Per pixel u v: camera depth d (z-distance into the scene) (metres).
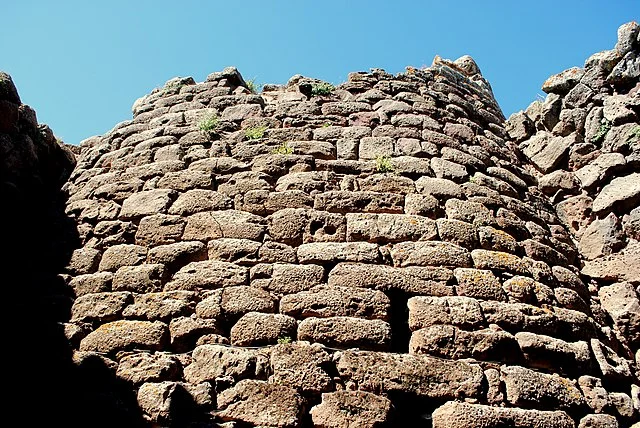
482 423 5.87
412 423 6.01
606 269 8.71
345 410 5.89
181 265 7.36
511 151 10.55
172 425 5.84
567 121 10.86
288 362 6.21
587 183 9.91
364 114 9.54
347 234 7.51
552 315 7.14
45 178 9.75
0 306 7.20
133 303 7.05
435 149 9.04
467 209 8.14
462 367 6.29
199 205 7.96
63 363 6.52
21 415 5.97
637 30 10.95
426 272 7.13
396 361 6.27
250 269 7.13
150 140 9.27
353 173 8.42
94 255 7.77
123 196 8.42
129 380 6.26
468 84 11.67
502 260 7.58
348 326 6.55
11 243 8.21
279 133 9.09
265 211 7.84
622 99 10.42
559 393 6.37
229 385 6.11
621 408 6.70
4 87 9.22
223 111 9.74
